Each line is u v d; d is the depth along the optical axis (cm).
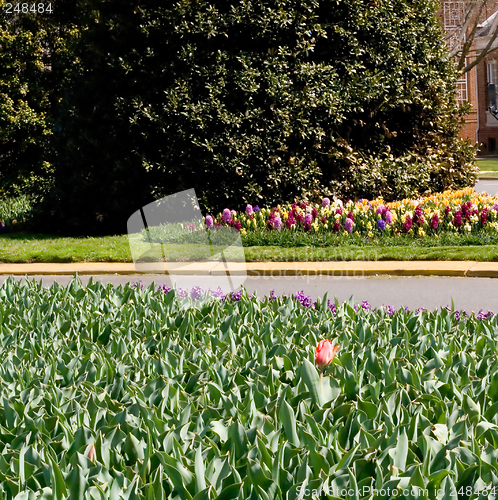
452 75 1831
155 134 1447
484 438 269
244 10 1437
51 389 333
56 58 2252
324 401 317
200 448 243
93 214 1554
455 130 1819
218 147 1438
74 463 247
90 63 1509
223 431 277
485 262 1072
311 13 1489
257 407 306
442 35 1816
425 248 1171
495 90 4541
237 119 1422
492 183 2581
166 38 1440
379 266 1070
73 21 2234
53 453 257
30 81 2261
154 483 230
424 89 1695
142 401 309
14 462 246
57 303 535
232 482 233
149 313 492
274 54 1466
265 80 1449
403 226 1301
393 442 258
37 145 2261
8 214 1803
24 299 539
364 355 368
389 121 1677
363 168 1560
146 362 369
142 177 1483
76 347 415
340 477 234
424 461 237
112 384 338
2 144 2289
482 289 916
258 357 373
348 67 1517
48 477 239
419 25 1698
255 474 228
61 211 1598
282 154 1481
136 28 1450
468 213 1313
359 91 1501
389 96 1563
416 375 329
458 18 4031
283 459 249
